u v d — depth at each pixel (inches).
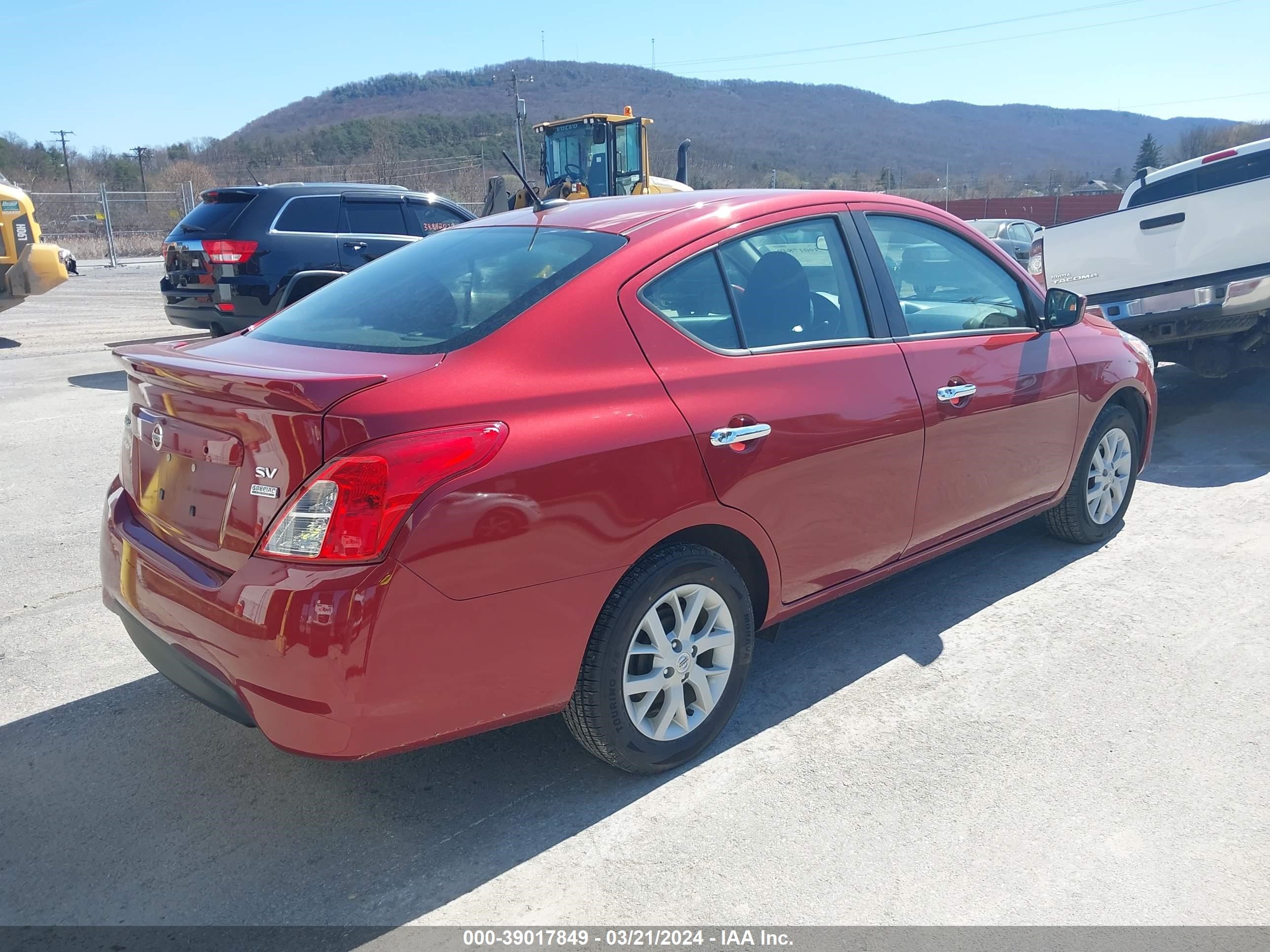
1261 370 368.5
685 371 112.5
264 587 90.2
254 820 109.8
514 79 2495.1
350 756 91.7
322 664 88.1
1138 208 271.4
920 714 129.6
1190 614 157.1
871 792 112.7
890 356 135.5
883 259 140.9
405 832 107.5
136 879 100.1
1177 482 229.0
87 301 746.2
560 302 107.1
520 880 99.3
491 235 132.3
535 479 96.4
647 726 114.6
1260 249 252.5
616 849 103.8
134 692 139.3
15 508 222.5
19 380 391.9
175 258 377.7
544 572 98.3
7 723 130.6
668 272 115.6
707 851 103.1
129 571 109.9
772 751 121.8
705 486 111.1
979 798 111.0
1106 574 175.2
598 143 608.1
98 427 303.6
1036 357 160.1
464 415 94.4
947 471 144.3
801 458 121.4
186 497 102.7
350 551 88.0
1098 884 96.8
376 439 89.0
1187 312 264.5
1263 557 179.9
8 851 104.3
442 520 90.8
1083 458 177.5
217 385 93.5
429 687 93.4
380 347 107.1
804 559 126.8
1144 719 126.6
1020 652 146.2
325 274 374.6
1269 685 134.6
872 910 94.0
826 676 140.8
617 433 103.3
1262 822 105.7
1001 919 92.4
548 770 119.3
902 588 171.9
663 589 110.0
